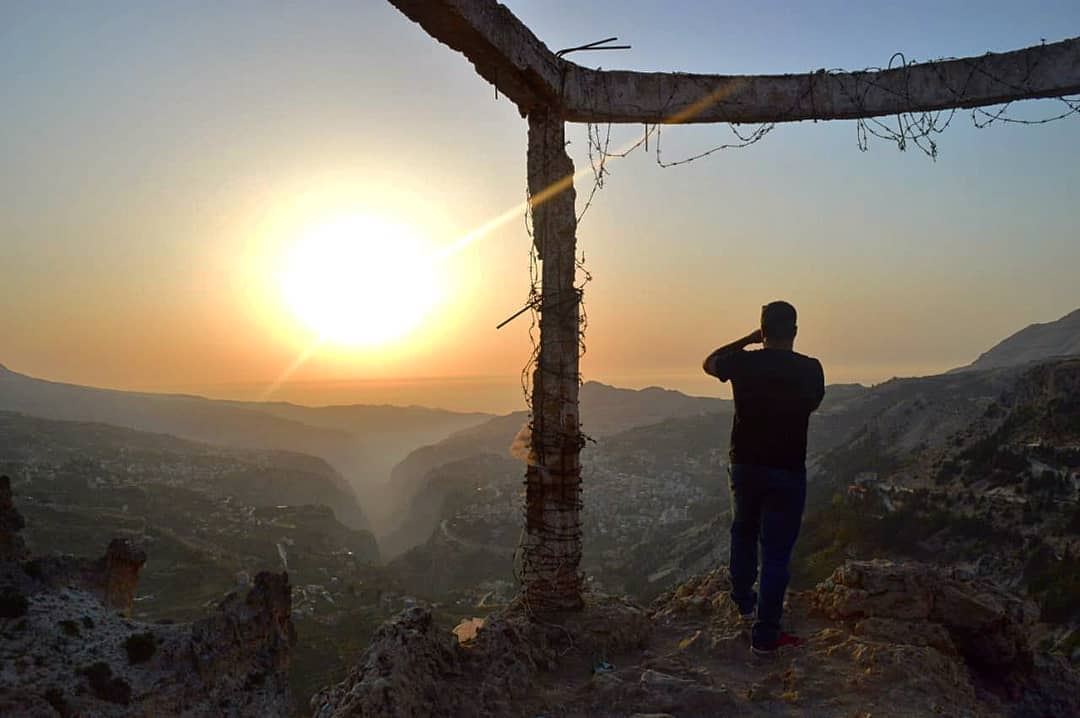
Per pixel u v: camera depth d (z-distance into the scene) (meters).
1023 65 6.65
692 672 4.96
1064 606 46.75
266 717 17.20
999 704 5.52
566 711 4.38
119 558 19.02
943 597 5.90
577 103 6.25
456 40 5.09
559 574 5.80
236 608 18.27
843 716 4.36
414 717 3.85
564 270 6.04
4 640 15.22
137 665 16.25
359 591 89.12
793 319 5.38
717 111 6.57
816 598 6.46
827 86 6.68
